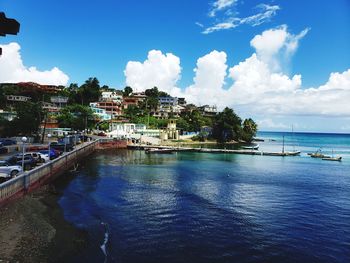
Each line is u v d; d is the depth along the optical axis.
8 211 30.78
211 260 24.42
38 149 71.00
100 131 145.25
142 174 63.06
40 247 24.42
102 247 25.56
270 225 32.84
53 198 39.62
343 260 25.00
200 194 46.06
